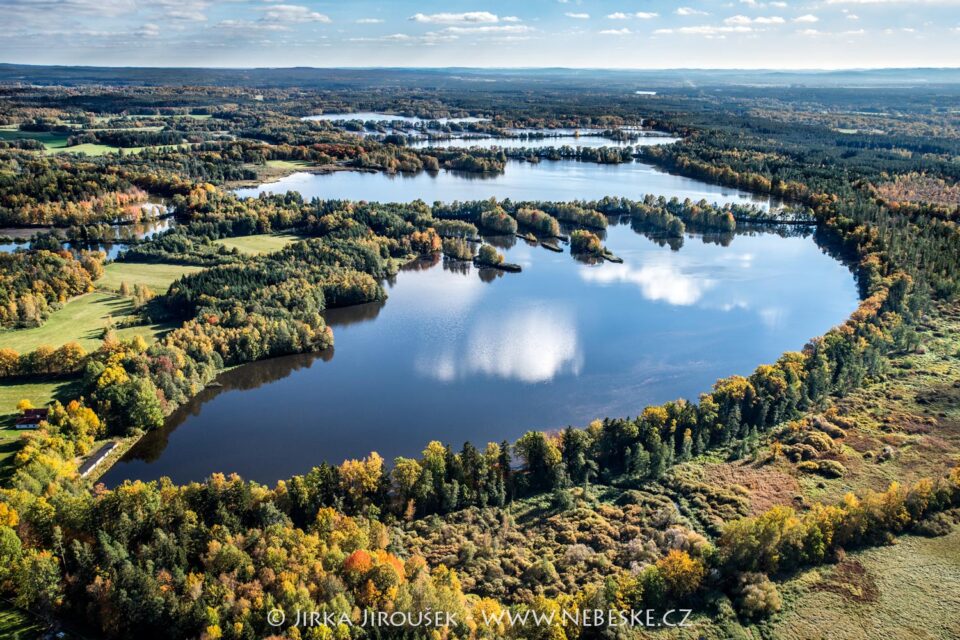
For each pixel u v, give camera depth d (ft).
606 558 380.17
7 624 305.32
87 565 324.60
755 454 493.77
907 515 400.06
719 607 340.18
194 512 372.17
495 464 464.24
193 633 297.94
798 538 375.04
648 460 467.52
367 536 374.63
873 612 339.57
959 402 556.51
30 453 432.66
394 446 529.04
